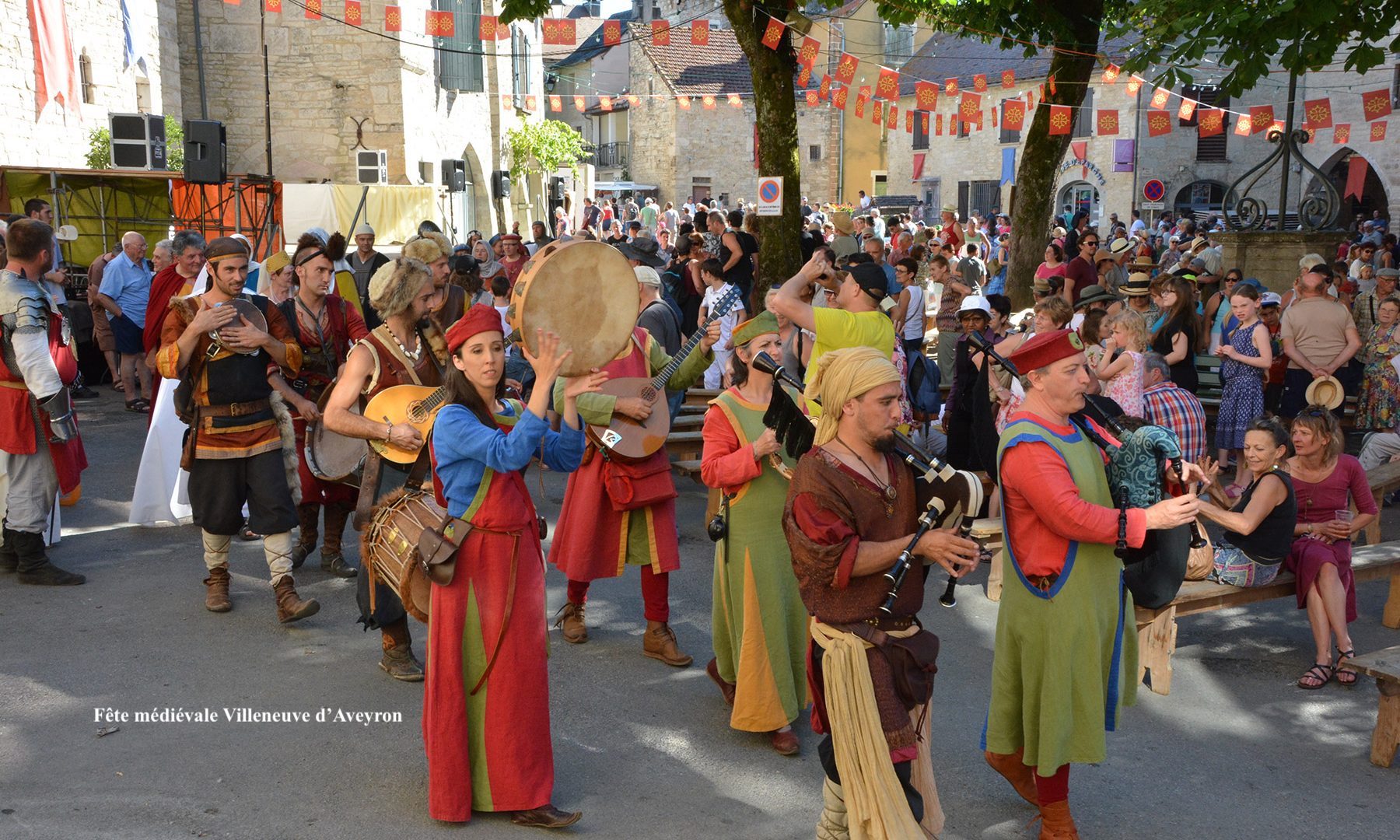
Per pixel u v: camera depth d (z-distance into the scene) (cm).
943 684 548
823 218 2486
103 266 1315
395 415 508
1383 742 472
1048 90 1359
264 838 394
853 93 4444
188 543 745
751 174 5066
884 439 330
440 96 2667
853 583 339
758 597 466
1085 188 3950
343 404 504
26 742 462
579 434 415
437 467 391
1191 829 419
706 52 5153
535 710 402
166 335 579
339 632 594
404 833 398
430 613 392
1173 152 3700
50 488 660
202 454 582
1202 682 566
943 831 414
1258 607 684
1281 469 598
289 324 625
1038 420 381
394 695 518
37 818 402
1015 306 1507
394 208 1978
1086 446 389
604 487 559
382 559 400
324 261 648
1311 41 948
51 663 545
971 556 327
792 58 1380
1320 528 579
